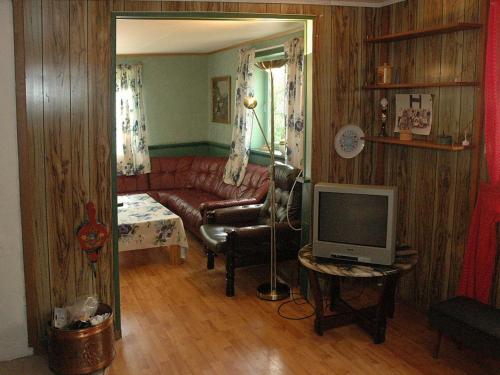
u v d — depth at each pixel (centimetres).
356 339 349
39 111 313
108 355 312
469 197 339
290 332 361
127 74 711
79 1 313
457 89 340
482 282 322
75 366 300
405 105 383
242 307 405
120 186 704
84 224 332
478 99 323
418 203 385
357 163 408
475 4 321
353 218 337
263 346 342
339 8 382
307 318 384
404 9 378
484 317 289
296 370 312
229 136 700
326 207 343
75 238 332
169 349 339
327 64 385
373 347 338
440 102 356
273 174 417
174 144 762
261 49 563
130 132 715
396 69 393
